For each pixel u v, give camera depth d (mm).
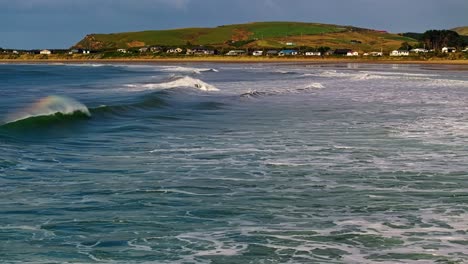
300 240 9453
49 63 172250
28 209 11062
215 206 11508
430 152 17516
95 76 74375
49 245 9062
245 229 10031
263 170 15008
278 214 10984
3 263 8227
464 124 24125
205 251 8938
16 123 21219
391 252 8898
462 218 10695
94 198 12008
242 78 68188
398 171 14836
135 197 12133
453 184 13445
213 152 17672
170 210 11180
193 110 30438
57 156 16766
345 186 13242
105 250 8914
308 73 81875
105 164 15727
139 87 49125
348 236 9648
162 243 9273
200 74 80188
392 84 53531
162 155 17172
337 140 20031
